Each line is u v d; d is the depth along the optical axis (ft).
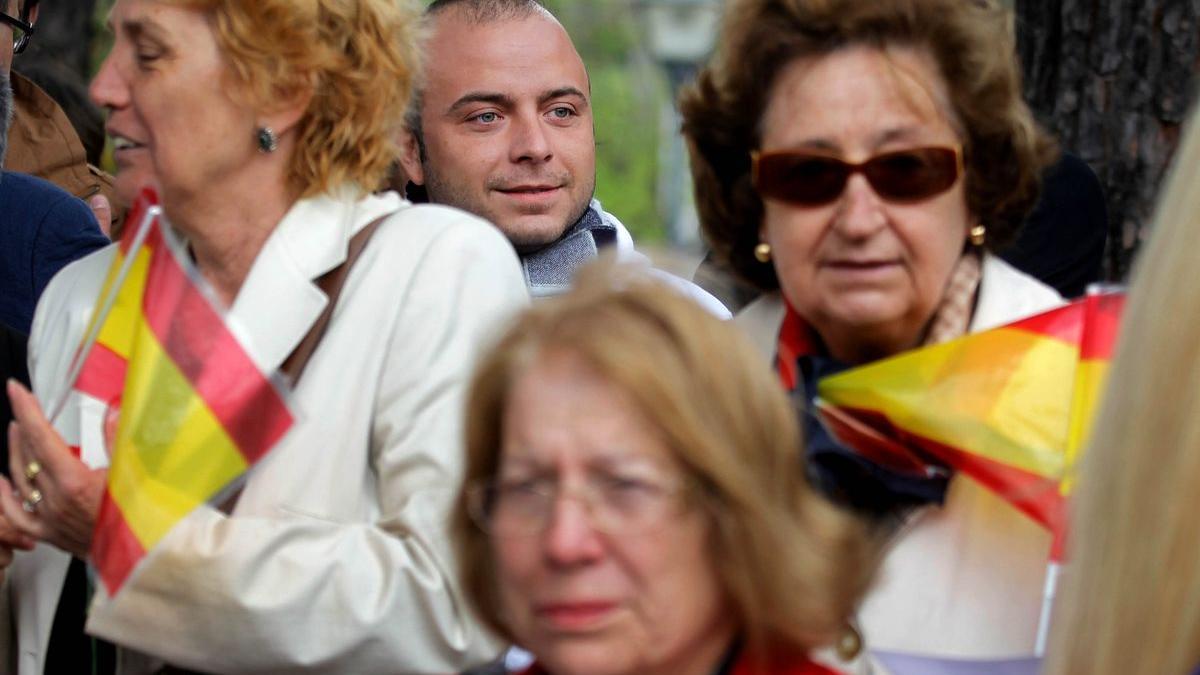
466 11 23.38
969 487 14.46
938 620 14.17
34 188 24.54
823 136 14.67
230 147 16.70
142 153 17.06
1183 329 7.98
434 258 16.46
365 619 15.16
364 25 17.03
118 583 15.28
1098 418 8.41
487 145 23.08
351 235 16.81
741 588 10.98
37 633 17.62
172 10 16.63
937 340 15.12
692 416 10.85
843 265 14.75
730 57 15.38
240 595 15.15
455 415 15.89
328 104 16.88
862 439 14.33
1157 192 26.71
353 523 15.85
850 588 11.21
